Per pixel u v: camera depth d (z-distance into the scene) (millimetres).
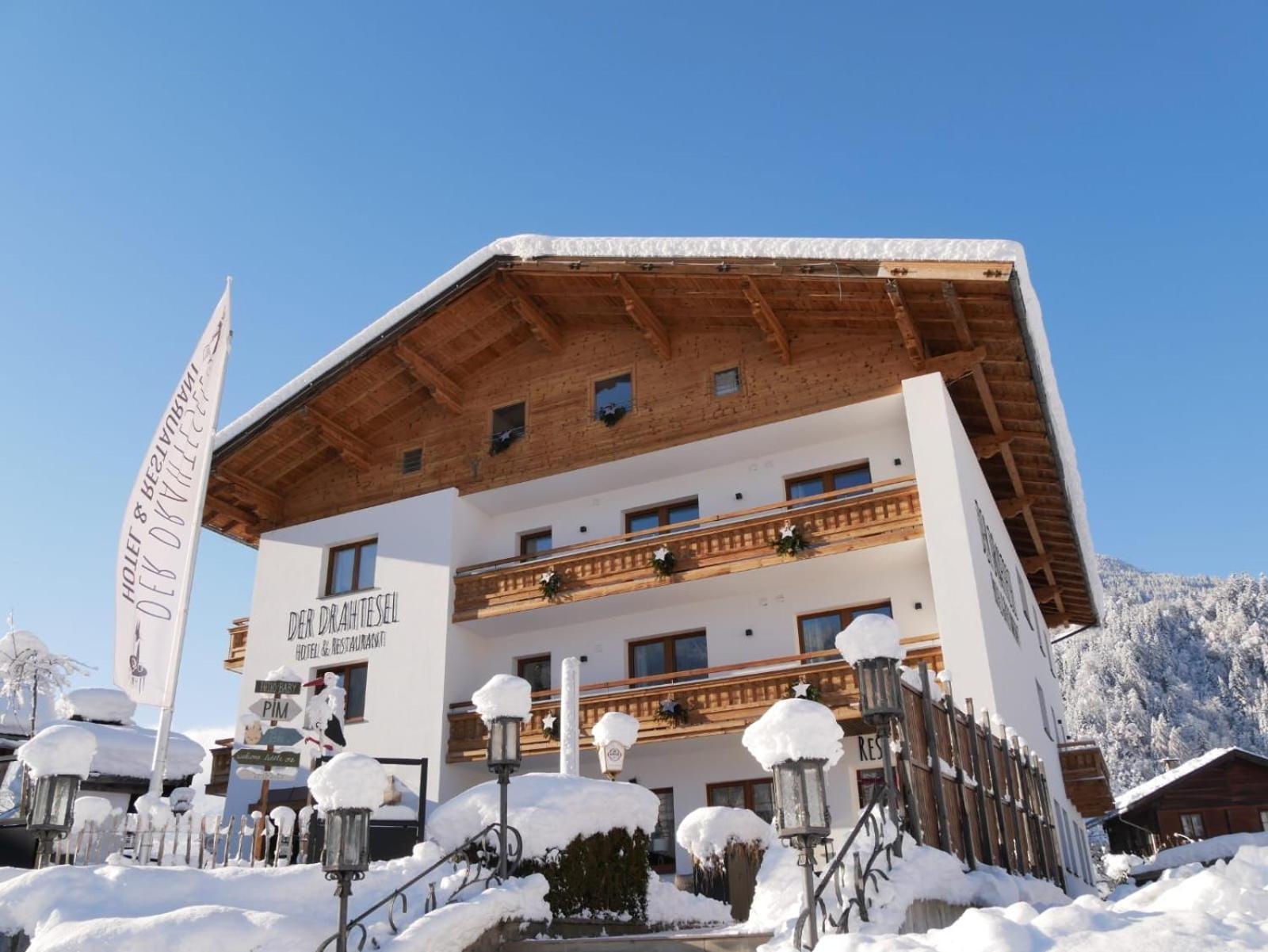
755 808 18953
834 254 16969
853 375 19016
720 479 21094
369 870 9398
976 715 13008
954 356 18156
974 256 15883
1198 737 116125
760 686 18172
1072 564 26094
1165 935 5164
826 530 18344
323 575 23406
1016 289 15766
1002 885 9750
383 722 21141
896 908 7383
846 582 19438
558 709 19906
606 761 15211
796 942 6754
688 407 20516
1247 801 33875
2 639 24734
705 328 20891
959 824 10273
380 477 23688
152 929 7363
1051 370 18359
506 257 20141
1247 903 5938
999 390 18875
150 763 16547
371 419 23641
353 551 23547
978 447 19938
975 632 16234
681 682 19828
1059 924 5605
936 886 8227
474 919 8516
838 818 17656
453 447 23031
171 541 14852
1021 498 22250
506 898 8969
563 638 21797
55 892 8023
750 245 17812
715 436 19953
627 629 21219
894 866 8000
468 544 22562
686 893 11844
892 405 18750
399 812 13039
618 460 20859
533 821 10023
